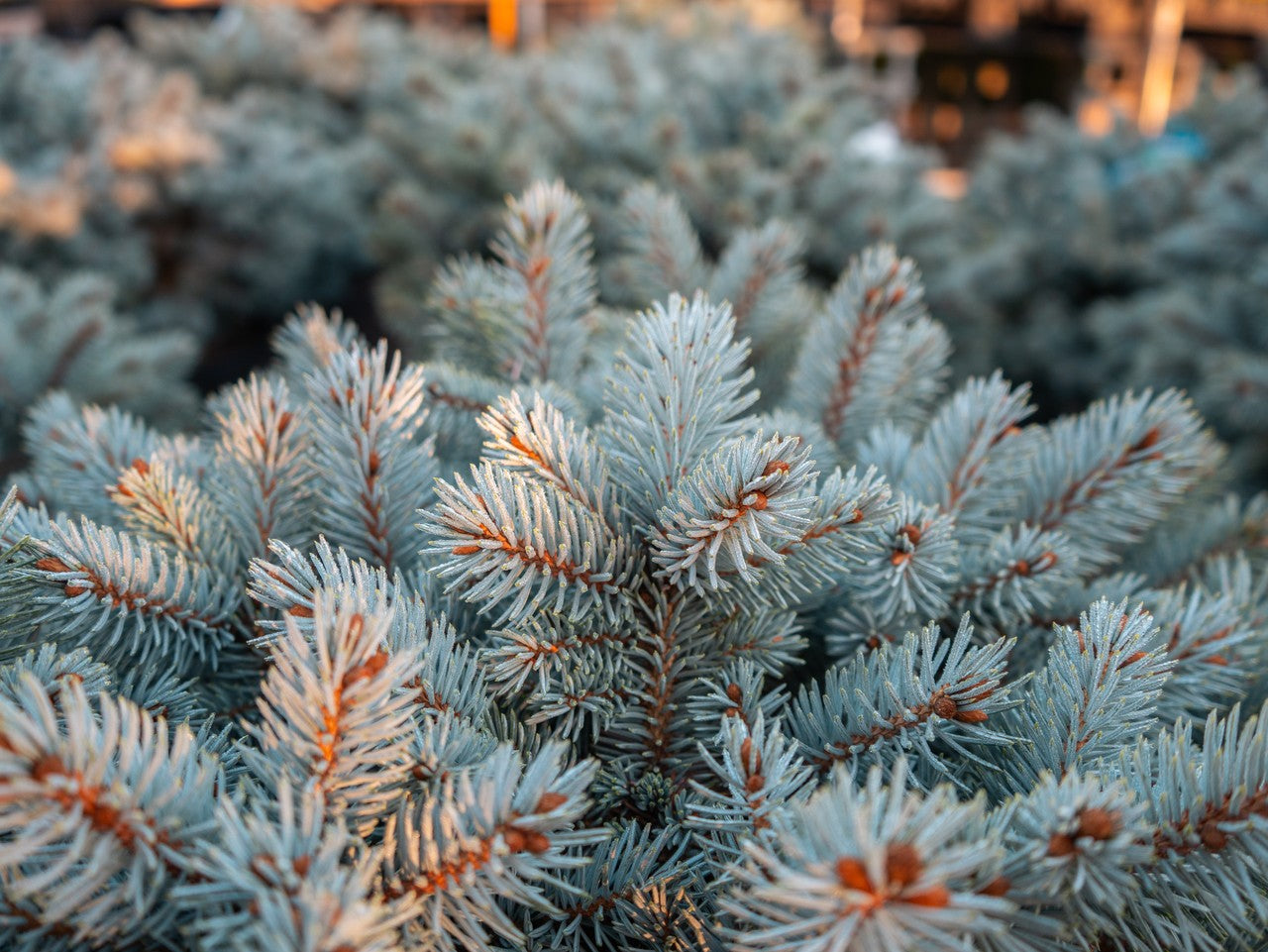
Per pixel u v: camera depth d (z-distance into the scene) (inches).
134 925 11.2
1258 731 11.8
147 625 14.6
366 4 127.5
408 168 61.1
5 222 50.8
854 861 9.6
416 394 15.6
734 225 44.8
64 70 66.2
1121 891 11.6
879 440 18.3
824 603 17.0
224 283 66.6
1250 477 42.7
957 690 13.0
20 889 10.0
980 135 143.4
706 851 12.8
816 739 14.4
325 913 10.0
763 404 24.4
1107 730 13.4
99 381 33.5
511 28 115.1
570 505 13.9
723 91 57.9
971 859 10.0
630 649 14.6
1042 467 18.0
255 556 16.0
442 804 12.0
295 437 16.3
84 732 10.5
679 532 13.6
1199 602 16.6
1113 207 63.3
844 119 60.9
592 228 45.1
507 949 12.9
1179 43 138.1
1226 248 50.2
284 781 10.7
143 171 58.7
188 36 86.9
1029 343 61.9
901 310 19.5
